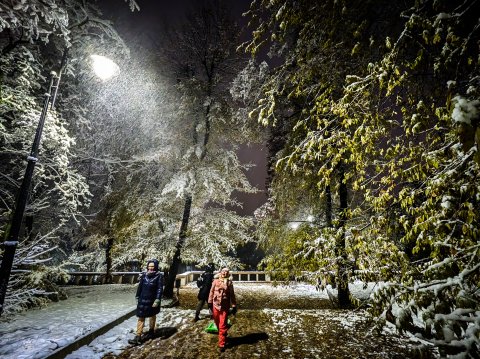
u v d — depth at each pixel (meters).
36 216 11.09
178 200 12.12
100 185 13.46
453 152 2.91
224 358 4.93
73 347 5.10
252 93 5.12
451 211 2.81
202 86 12.07
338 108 3.18
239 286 16.02
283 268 6.28
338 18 3.51
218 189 11.67
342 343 5.63
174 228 11.91
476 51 2.76
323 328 6.74
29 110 6.93
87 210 14.14
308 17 3.62
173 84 12.53
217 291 5.53
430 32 2.44
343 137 3.33
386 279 3.58
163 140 12.44
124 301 9.59
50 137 7.23
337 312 8.47
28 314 7.44
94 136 12.12
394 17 3.54
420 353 2.06
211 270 7.96
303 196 10.26
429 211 3.17
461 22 2.51
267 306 10.42
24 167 8.35
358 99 3.25
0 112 7.11
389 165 3.41
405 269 3.31
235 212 12.22
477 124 1.85
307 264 5.32
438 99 3.25
